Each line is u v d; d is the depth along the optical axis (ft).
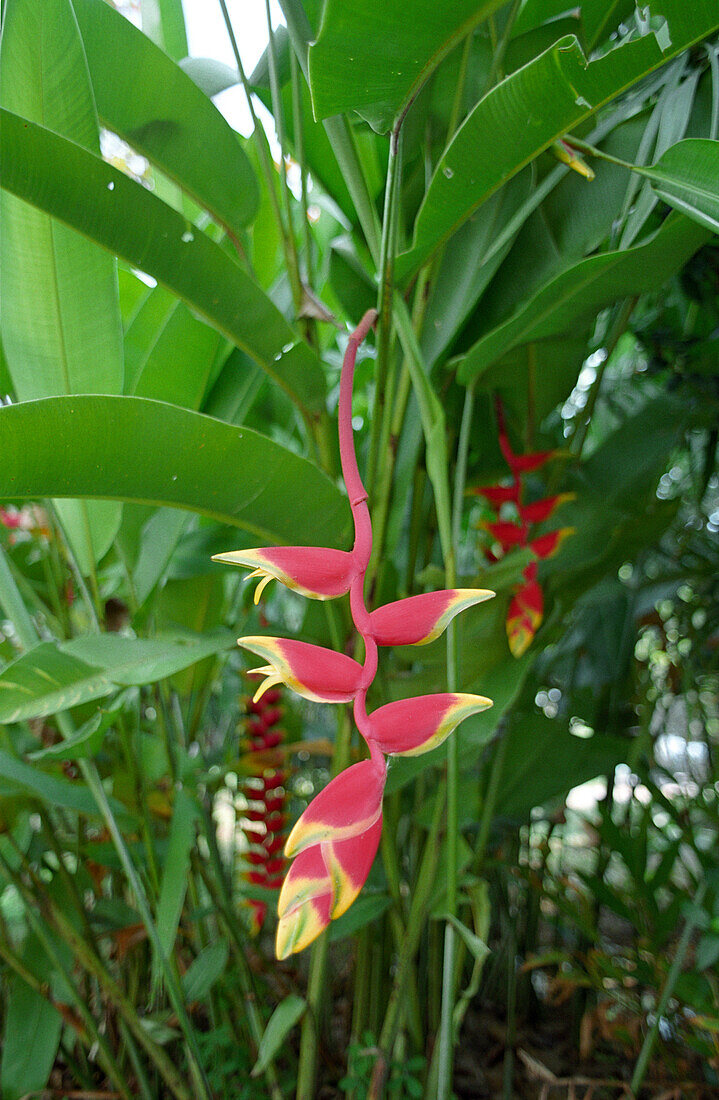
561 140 2.77
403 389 3.34
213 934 5.12
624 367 6.44
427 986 4.63
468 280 3.42
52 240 2.94
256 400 4.65
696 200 2.43
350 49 2.10
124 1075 4.28
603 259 2.84
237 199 3.57
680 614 5.45
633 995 4.20
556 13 3.40
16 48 2.77
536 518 3.69
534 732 4.02
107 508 3.41
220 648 3.14
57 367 3.18
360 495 1.68
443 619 1.51
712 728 7.29
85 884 4.06
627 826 5.09
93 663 2.87
